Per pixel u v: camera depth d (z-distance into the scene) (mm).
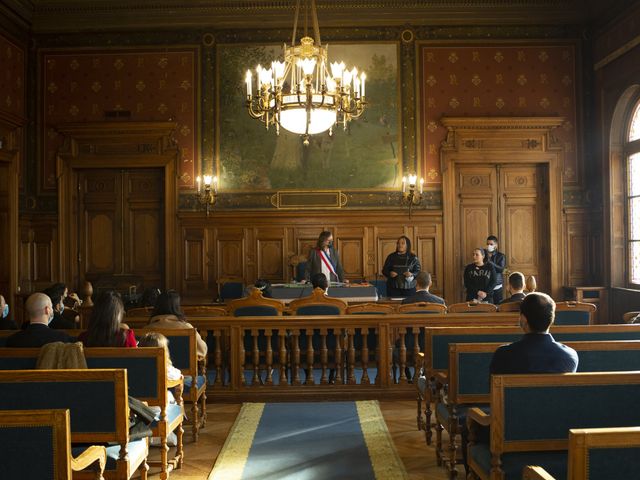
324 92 6129
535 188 11070
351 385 6137
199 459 4570
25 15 10547
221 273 10789
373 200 10828
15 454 2219
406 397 6137
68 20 10789
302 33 10828
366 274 10781
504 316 6059
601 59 10383
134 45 10891
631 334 4625
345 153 10867
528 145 10820
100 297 4137
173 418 4219
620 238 10180
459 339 4445
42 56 10883
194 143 10844
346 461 4402
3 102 10070
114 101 10867
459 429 3852
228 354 6297
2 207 9773
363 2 10742
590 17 10617
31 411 2221
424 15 10812
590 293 10188
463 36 10867
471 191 11039
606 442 1867
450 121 10688
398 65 10852
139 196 11070
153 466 4039
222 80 10867
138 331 4922
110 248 11039
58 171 10789
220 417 5648
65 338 4039
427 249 10820
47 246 10805
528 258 11016
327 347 6426
